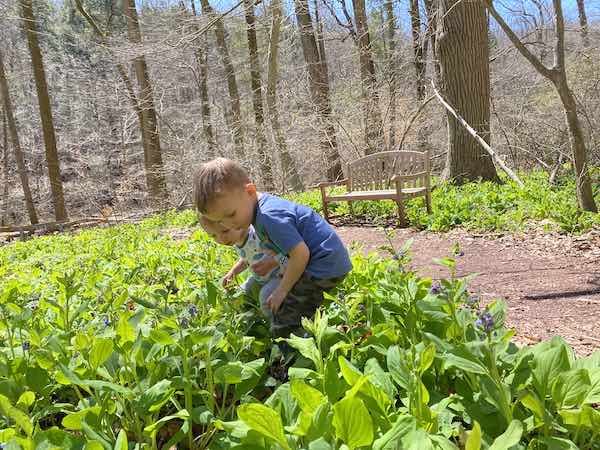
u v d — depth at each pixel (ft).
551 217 22.66
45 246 32.09
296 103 60.44
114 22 97.09
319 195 37.06
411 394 5.55
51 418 7.54
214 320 8.50
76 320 9.95
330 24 63.05
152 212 58.34
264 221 8.66
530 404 5.48
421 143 52.19
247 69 76.69
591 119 34.55
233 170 8.47
